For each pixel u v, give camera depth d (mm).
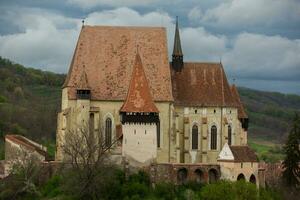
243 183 134250
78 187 130875
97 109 143250
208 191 132500
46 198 131875
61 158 143625
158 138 145750
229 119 156750
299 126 159875
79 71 145500
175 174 139000
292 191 151125
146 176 137625
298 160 157375
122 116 140375
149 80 146750
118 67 146875
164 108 145875
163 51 149375
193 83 156875
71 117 142625
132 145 140125
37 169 138125
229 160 143625
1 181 139500
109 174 132125
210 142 155500
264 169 153500
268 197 136750
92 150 132625
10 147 151125
